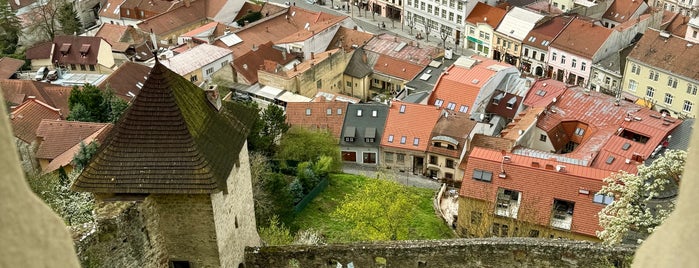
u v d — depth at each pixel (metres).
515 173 56.06
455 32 123.00
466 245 31.03
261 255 32.25
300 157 65.44
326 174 62.44
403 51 105.25
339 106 81.38
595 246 30.02
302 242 46.03
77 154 51.66
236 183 30.61
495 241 30.97
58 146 58.09
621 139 68.06
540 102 83.38
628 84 96.50
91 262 24.53
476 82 85.25
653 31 94.69
